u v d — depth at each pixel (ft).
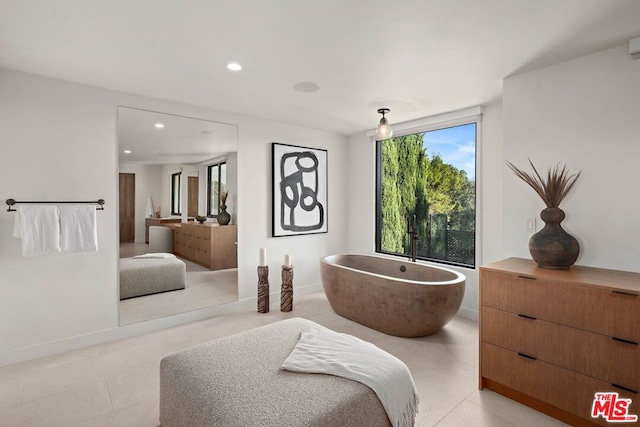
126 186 10.22
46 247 8.51
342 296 11.61
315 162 15.29
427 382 7.72
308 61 7.89
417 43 7.00
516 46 7.12
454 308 9.89
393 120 13.56
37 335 8.79
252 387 4.97
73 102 9.26
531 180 7.95
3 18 5.98
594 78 7.41
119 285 10.08
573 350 6.25
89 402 6.86
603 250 7.31
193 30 6.46
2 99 8.26
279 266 14.12
